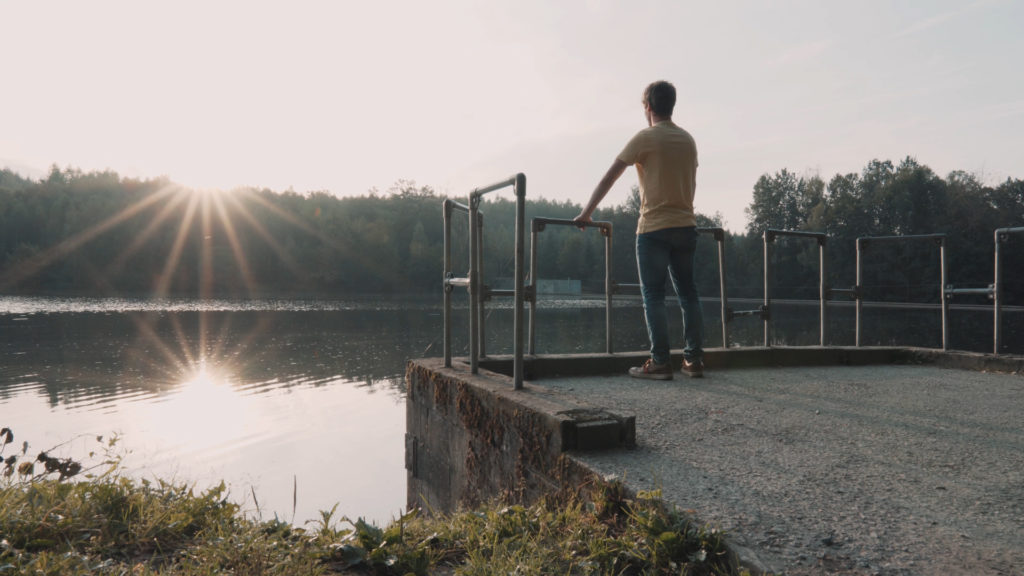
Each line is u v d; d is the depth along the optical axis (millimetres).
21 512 1481
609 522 1658
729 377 3873
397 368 16344
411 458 3760
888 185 58219
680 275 3842
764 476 1840
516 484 2375
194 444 8812
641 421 2561
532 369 3896
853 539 1386
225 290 92625
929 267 50906
